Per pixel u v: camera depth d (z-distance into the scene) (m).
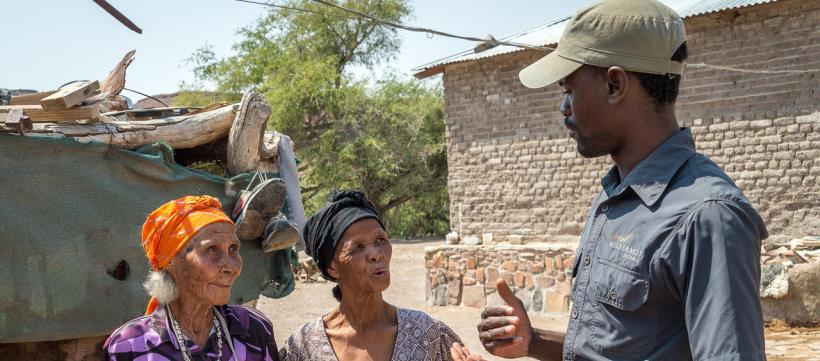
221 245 2.54
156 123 5.17
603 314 2.06
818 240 10.78
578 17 2.14
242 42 32.50
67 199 4.43
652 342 1.97
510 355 2.45
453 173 14.78
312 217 2.77
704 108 11.88
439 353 2.73
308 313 13.52
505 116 14.14
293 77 29.72
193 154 6.06
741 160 11.58
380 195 30.98
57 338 4.32
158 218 2.53
